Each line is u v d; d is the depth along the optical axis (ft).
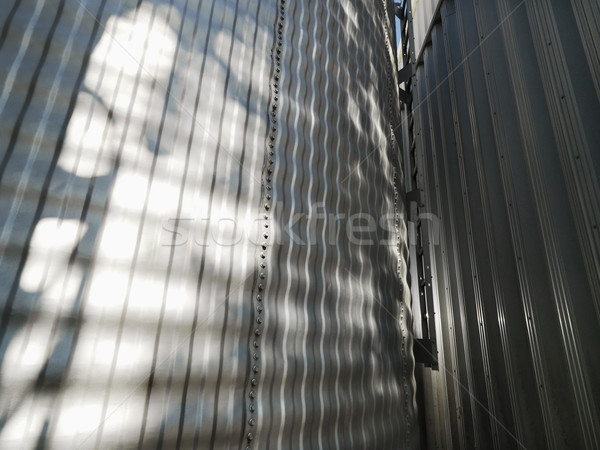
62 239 5.38
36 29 5.83
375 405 9.82
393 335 11.53
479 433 14.20
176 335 6.18
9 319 4.80
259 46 9.09
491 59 14.28
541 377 10.82
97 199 5.81
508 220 12.71
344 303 9.61
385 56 15.26
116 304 5.65
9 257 4.96
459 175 17.01
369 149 12.42
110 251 5.76
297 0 10.53
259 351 7.30
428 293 15.19
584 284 9.57
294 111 9.57
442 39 20.22
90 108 6.04
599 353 9.09
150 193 6.40
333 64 11.35
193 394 6.19
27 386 4.75
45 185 5.41
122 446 5.30
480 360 14.46
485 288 14.14
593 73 9.68
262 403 7.11
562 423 10.09
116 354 5.51
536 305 11.15
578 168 9.87
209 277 6.84
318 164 9.91
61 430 4.88
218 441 6.34
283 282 8.14
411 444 11.36
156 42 7.07
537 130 11.53
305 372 8.04
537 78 11.80
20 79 5.54
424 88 22.25
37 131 5.51
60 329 5.12
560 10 11.02
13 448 4.51
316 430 7.96
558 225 10.46
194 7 7.89
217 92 7.86
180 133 7.04
